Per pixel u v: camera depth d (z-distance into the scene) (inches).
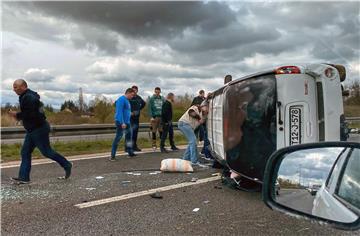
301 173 88.7
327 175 89.5
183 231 174.2
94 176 304.7
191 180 287.4
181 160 328.2
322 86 228.2
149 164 364.8
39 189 257.6
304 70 229.5
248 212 203.0
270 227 176.9
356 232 95.0
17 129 584.7
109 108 909.2
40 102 277.7
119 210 208.1
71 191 252.1
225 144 265.1
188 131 356.8
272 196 88.6
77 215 199.0
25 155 280.1
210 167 348.8
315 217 79.4
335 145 90.4
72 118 885.8
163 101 480.7
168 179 292.8
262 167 239.8
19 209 209.5
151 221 189.2
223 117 269.9
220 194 244.4
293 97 230.8
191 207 214.1
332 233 146.7
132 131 454.6
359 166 89.0
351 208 81.7
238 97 255.1
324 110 227.8
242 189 253.9
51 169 335.9
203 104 374.6
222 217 194.7
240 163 252.1
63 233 172.6
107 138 620.4
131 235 169.8
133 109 454.0
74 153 443.5
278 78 233.9
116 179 292.5
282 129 232.8
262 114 239.1
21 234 171.0
